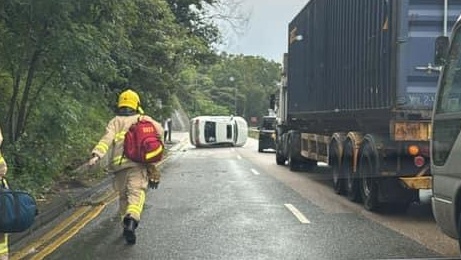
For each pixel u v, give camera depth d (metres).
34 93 13.93
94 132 21.42
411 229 9.91
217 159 28.80
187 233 9.55
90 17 11.97
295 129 21.67
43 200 11.57
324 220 10.75
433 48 10.71
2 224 5.46
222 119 43.78
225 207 12.30
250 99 115.44
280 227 10.07
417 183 10.66
